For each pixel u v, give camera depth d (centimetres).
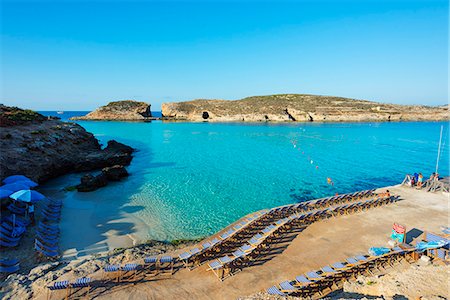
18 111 3762
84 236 1431
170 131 7262
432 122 10712
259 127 8556
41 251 1181
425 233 1248
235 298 920
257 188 2342
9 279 1014
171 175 2725
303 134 6562
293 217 1460
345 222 1515
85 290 952
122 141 5294
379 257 1084
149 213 1767
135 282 1002
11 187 1518
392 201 1848
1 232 1306
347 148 4516
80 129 4091
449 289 826
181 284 995
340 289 955
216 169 3005
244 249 1177
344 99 13625
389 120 11262
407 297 791
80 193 2120
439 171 3047
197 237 1462
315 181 2595
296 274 1053
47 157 2559
